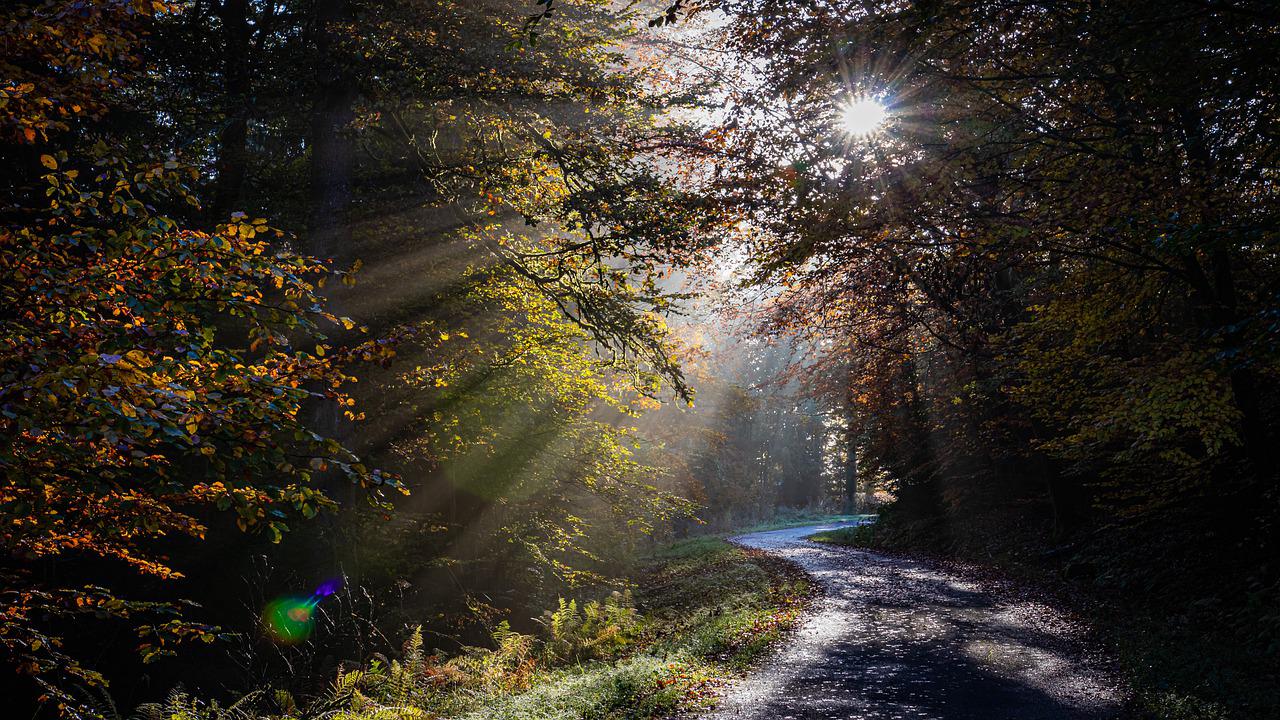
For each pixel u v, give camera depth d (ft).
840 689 31.65
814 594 61.77
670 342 48.42
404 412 55.52
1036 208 33.76
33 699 35.42
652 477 67.67
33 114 13.99
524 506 64.34
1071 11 28.94
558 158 41.98
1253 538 46.19
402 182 51.21
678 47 43.34
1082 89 34.01
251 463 13.50
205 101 45.80
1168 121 32.48
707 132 35.04
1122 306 42.29
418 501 64.64
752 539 144.66
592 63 43.57
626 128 42.34
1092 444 50.01
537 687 36.35
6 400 10.73
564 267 45.06
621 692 31.76
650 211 37.50
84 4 12.75
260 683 39.06
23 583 17.57
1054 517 78.64
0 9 13.07
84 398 10.97
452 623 54.08
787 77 30.14
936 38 28.60
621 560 83.41
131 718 30.55
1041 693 29.99
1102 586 54.49
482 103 43.42
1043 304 50.42
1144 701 27.61
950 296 42.52
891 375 77.41
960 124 32.12
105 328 12.37
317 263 15.78
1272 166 33.60
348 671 39.91
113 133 43.39
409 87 42.68
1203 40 25.75
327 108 47.16
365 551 54.70
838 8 28.60
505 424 59.16
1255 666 31.63
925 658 36.88
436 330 52.70
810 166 28.81
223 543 48.32
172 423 11.48
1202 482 47.39
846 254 33.76
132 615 42.91
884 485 119.85
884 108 29.89
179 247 13.20
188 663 42.68
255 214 47.98
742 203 33.19
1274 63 25.49
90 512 15.83
